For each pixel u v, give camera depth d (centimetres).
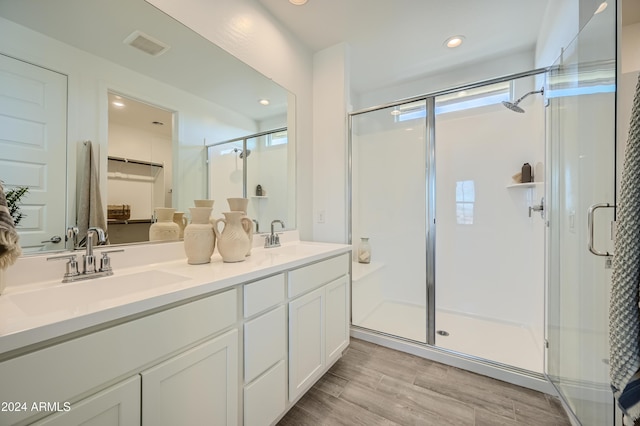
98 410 67
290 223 224
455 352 190
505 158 246
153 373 79
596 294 113
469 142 262
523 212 238
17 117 94
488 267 255
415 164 262
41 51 100
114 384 71
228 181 176
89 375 66
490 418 137
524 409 143
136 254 124
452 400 150
